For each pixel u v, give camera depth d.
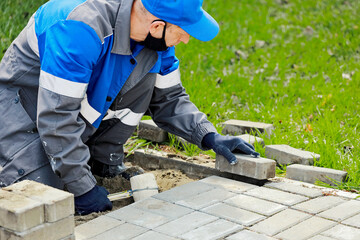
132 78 3.88
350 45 8.11
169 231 3.35
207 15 3.71
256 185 4.19
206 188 3.99
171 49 4.17
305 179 4.30
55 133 3.54
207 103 5.98
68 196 3.09
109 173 4.46
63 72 3.46
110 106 4.05
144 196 3.95
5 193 3.11
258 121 5.78
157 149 4.93
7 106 3.88
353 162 4.52
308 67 7.33
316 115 5.91
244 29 8.75
